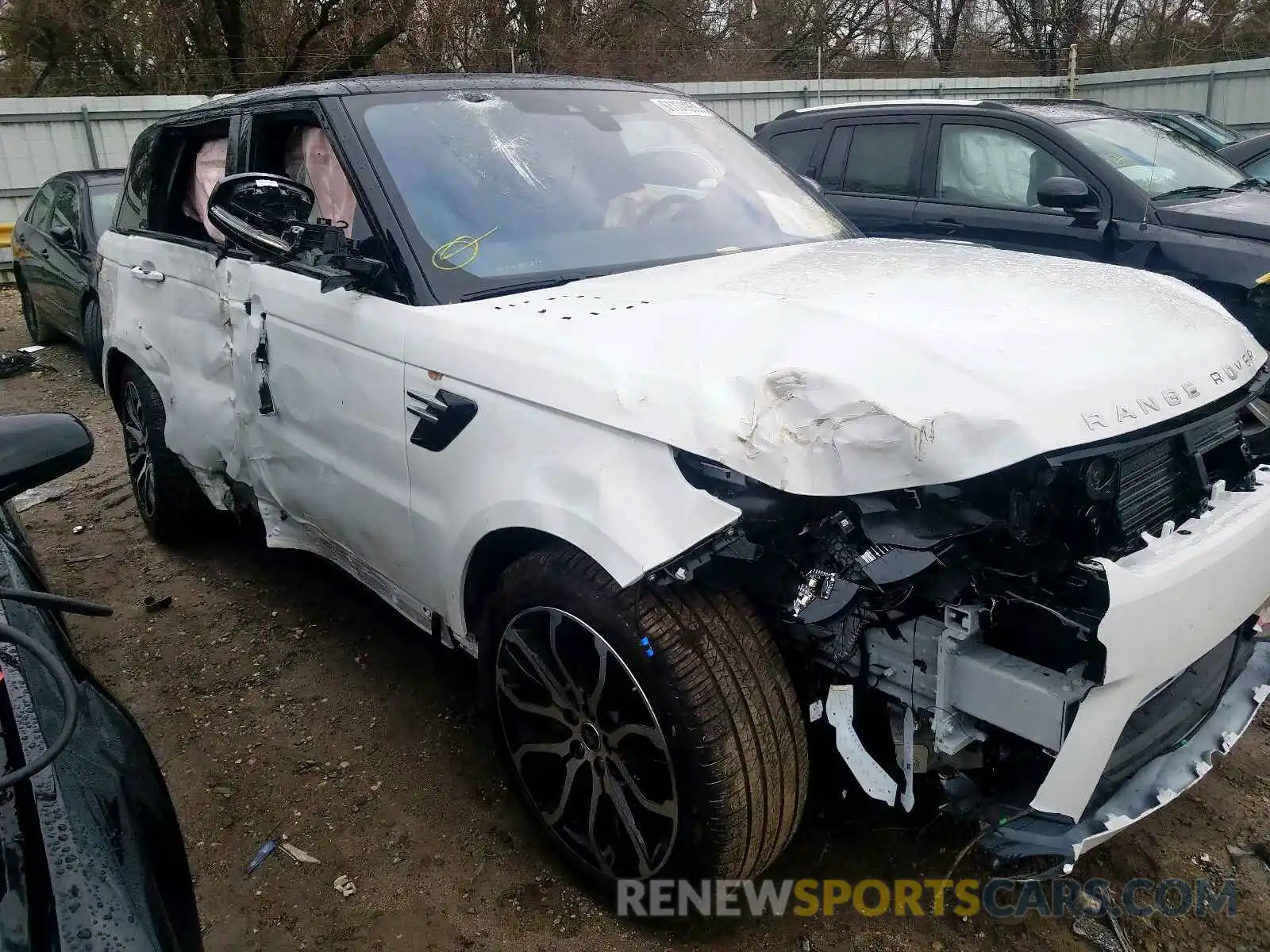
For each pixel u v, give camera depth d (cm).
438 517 254
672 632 205
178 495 449
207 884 263
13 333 1030
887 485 188
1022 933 236
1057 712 186
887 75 2080
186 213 410
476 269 272
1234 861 255
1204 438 227
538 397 222
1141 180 559
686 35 1919
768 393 194
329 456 302
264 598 420
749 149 379
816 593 193
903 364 200
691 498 194
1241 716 245
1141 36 2038
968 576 197
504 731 258
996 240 586
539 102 333
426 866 264
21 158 1280
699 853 215
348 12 1700
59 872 133
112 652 381
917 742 214
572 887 255
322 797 294
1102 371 210
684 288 257
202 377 378
